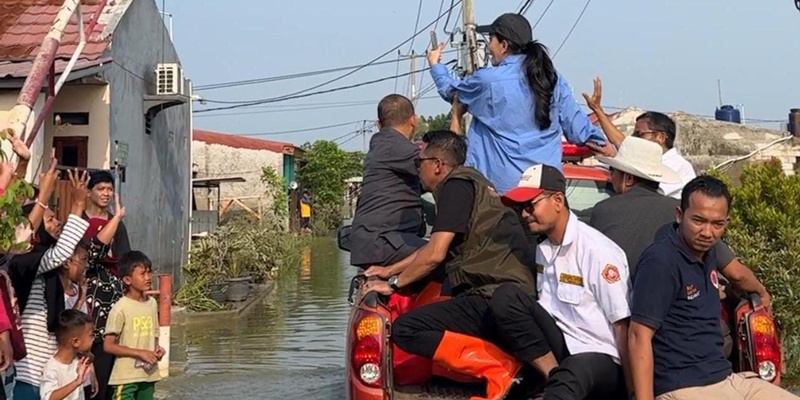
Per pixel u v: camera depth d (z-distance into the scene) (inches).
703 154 818.8
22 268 222.4
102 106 467.2
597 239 164.2
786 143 800.3
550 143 207.5
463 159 189.8
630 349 154.7
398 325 175.6
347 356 188.1
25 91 186.9
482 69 209.5
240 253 669.3
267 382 369.1
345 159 1631.4
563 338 166.7
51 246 232.4
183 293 591.2
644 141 183.0
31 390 221.6
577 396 157.0
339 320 556.7
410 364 188.9
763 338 173.2
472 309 174.7
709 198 150.6
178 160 689.6
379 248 211.0
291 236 1081.4
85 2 492.7
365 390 173.9
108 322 249.0
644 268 154.6
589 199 261.3
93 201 263.7
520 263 179.2
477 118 210.4
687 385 155.0
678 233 156.7
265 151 1348.4
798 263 319.3
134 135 537.6
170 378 377.7
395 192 213.9
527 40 207.6
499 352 172.9
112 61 449.7
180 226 699.4
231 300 609.3
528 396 175.9
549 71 203.8
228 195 1334.9
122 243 272.4
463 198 178.2
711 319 157.1
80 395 227.0
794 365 323.3
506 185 204.8
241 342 474.9
